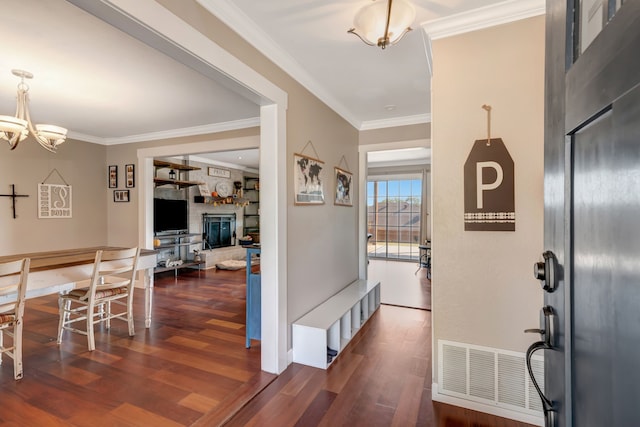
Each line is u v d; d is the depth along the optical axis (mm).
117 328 3344
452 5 1937
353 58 2592
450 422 1908
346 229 3973
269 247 2461
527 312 1917
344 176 3869
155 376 2395
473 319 2033
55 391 2195
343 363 2635
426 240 7172
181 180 6648
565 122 740
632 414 464
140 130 4824
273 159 2447
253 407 2047
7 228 4352
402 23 1765
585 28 675
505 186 1950
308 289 2990
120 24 1443
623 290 494
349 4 1925
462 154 2053
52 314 3768
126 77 2887
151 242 5152
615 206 519
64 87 3109
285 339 2551
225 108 3770
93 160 5270
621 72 495
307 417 1951
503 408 1959
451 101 2080
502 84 1966
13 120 2541
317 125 3166
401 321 3650
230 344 2963
